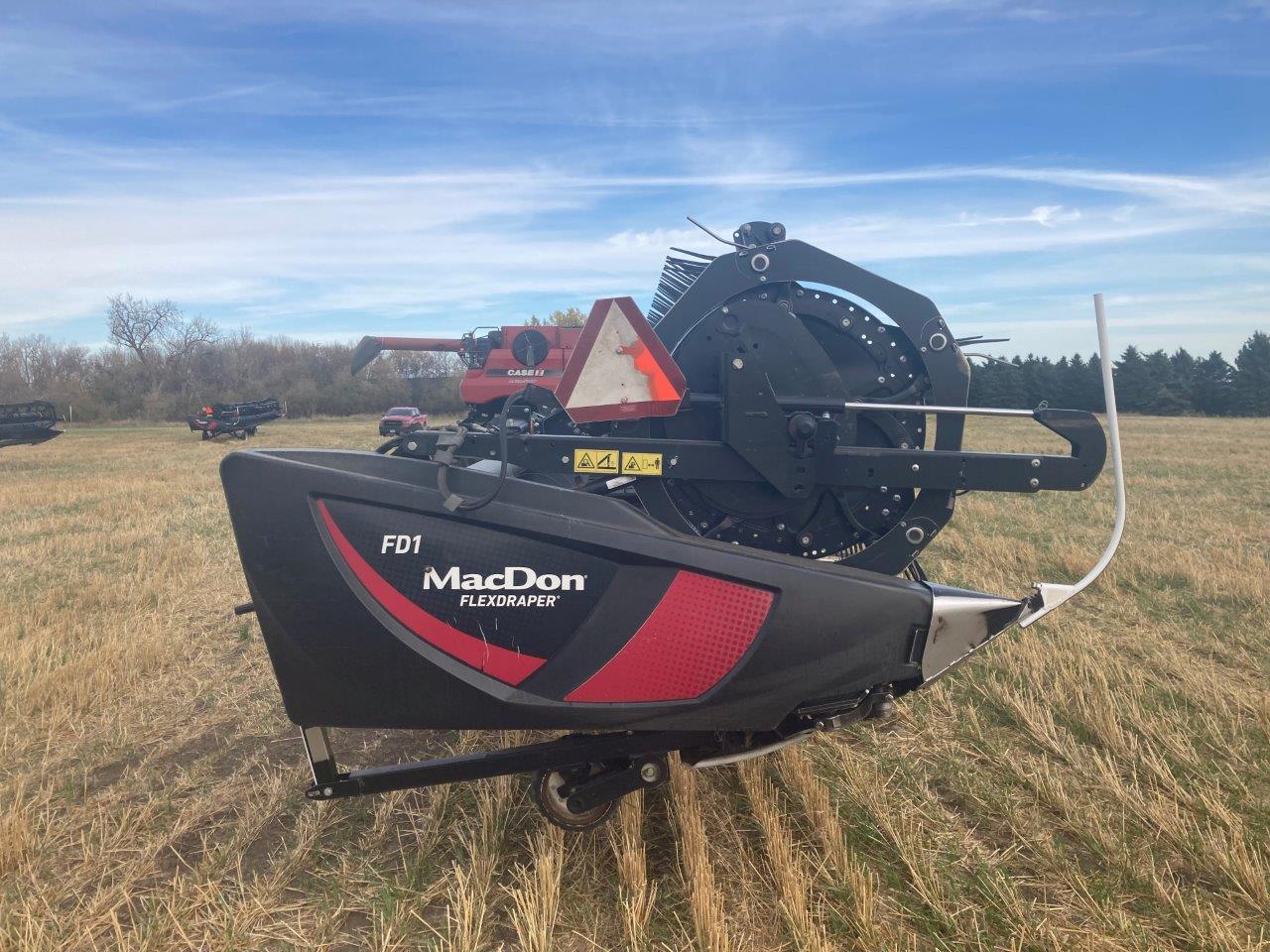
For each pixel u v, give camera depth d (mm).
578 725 2822
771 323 3393
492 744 4207
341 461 2809
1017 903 2764
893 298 3447
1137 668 5125
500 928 2779
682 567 2818
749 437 3238
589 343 3193
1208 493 14016
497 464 3469
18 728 4445
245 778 3836
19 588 7793
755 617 2832
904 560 3527
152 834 3332
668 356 3219
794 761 3688
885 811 3373
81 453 27609
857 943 2645
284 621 2742
